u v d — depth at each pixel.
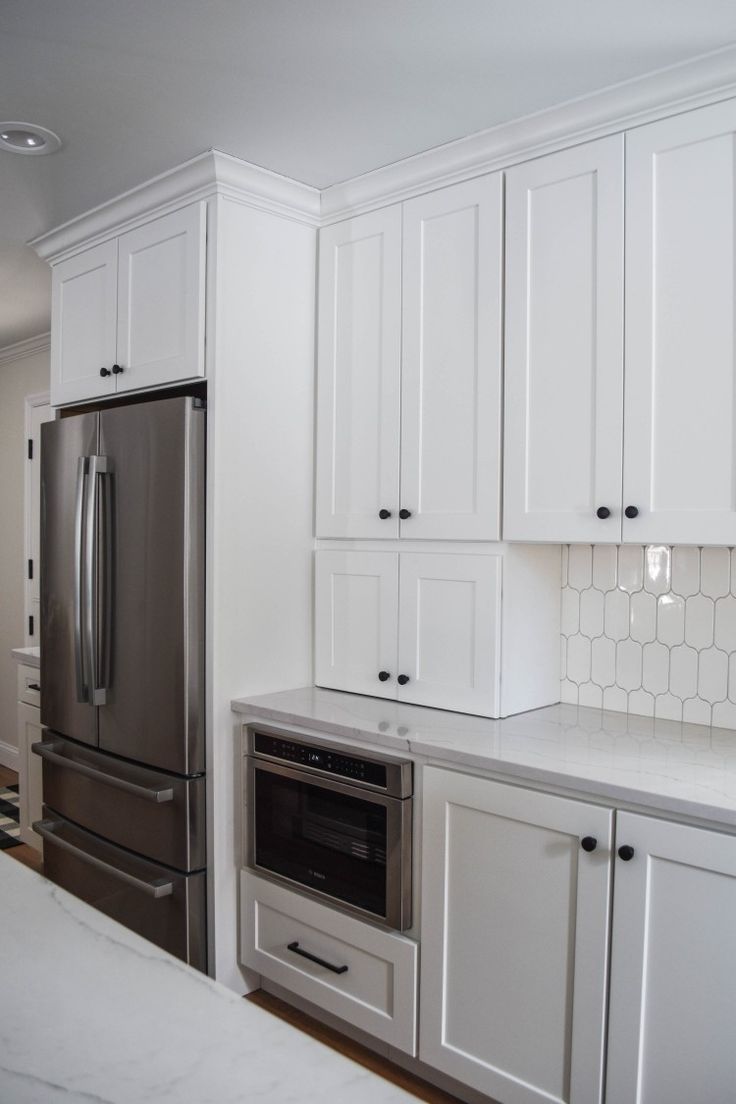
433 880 2.01
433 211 2.36
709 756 1.88
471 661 2.29
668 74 1.86
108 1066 0.72
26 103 2.06
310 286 2.67
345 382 2.59
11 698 4.95
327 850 2.24
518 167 2.17
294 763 2.30
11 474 4.91
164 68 1.90
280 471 2.60
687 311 1.88
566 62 1.86
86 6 1.67
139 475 2.54
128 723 2.58
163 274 2.55
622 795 1.66
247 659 2.52
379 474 2.49
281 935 2.38
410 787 2.05
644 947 1.64
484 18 1.70
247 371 2.49
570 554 2.44
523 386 2.16
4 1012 0.81
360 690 2.55
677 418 1.89
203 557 2.45
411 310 2.41
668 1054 1.61
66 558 2.79
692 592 2.21
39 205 2.69
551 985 1.79
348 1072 0.72
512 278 2.18
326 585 2.64
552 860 1.79
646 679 2.29
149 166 2.41
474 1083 1.93
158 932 2.52
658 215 1.92
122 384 2.69
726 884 1.53
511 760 1.85
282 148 2.30
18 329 4.32
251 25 1.73
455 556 2.32
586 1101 1.73
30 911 1.05
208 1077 0.71
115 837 2.66
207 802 2.45
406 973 2.05
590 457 2.04
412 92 2.00
